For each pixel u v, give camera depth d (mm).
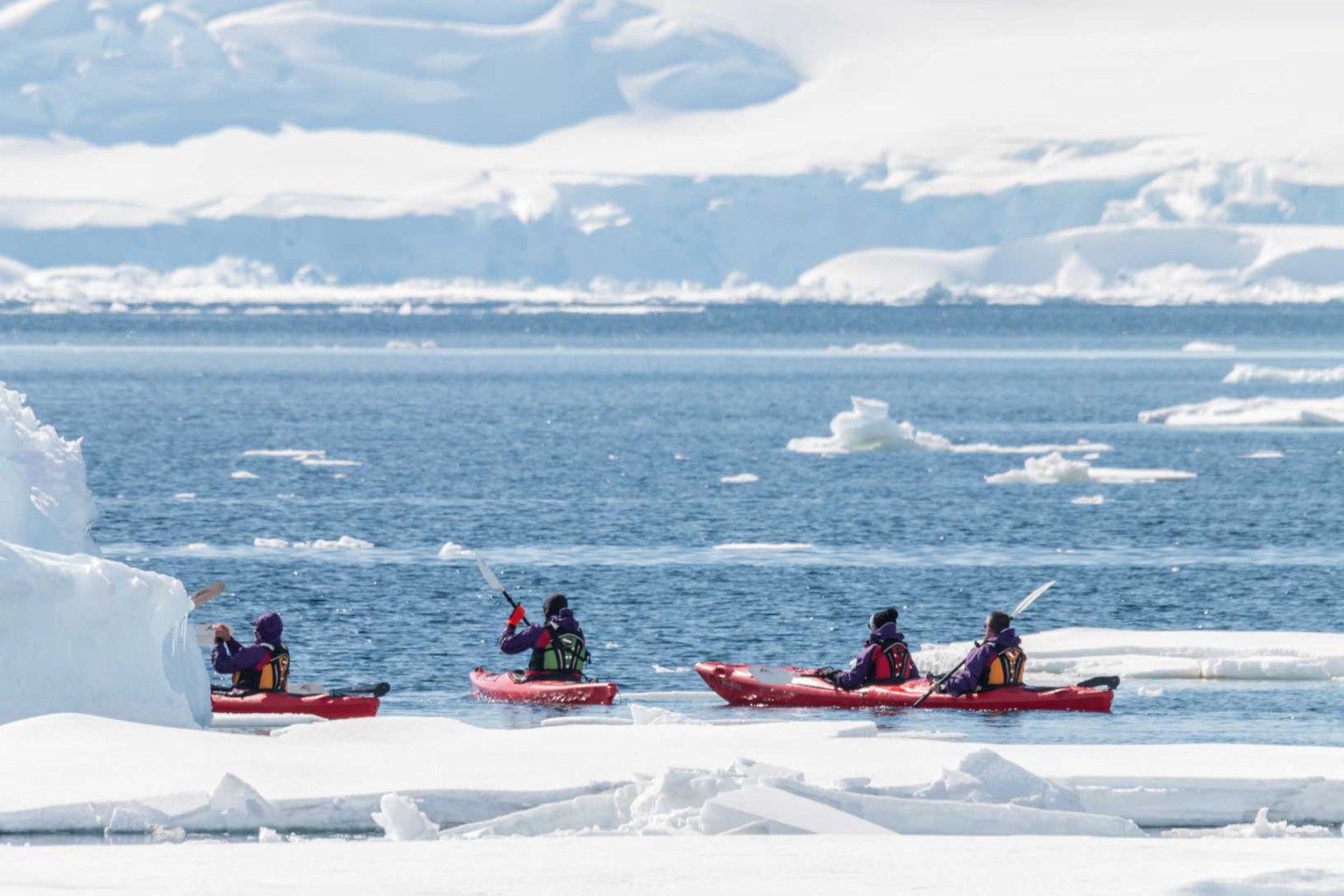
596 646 82500
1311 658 73500
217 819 41000
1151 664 73125
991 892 32438
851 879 33812
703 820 39875
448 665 77375
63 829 40812
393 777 44312
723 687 67938
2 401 64812
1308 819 43969
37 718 50062
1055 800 42531
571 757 47438
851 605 94688
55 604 52250
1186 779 44438
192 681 59031
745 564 110000
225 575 103062
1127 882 33531
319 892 32250
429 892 32312
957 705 65062
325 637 83938
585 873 34375
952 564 111000
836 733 53312
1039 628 88750
